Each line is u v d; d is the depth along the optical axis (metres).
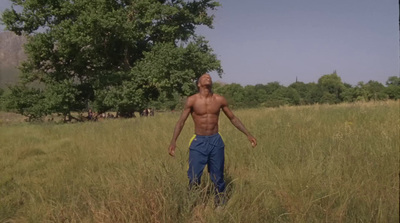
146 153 7.37
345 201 3.85
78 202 4.60
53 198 4.97
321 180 4.63
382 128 7.86
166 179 4.29
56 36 24.42
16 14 26.27
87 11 23.73
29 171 7.21
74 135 11.74
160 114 18.62
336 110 13.66
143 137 9.35
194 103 4.65
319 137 7.54
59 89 25.94
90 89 29.55
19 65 28.28
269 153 6.41
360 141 6.57
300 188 4.42
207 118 4.62
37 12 25.73
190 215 3.96
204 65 26.59
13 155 8.76
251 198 4.36
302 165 5.16
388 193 3.99
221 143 4.66
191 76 25.31
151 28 26.09
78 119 29.84
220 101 4.70
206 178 5.10
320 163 5.18
